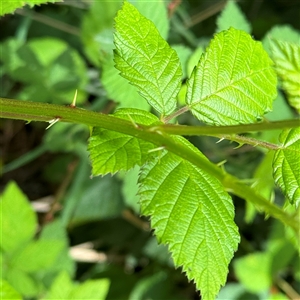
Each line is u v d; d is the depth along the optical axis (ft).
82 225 1.36
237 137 0.53
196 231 0.50
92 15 1.11
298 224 0.45
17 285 0.98
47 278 1.03
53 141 1.18
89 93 1.32
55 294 0.93
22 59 1.15
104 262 1.31
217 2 1.45
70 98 1.16
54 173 1.38
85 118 0.49
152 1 0.84
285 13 1.48
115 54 0.54
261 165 0.86
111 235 1.33
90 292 0.94
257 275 1.17
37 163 1.47
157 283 1.24
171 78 0.55
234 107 0.56
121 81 0.84
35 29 1.37
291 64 0.61
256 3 1.51
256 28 1.44
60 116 0.49
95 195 1.23
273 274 1.18
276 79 0.60
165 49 0.55
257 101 0.57
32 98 1.14
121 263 1.31
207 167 0.47
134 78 0.54
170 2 1.09
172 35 1.25
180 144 0.50
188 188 0.51
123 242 1.32
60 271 1.04
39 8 1.36
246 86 0.57
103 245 1.34
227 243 0.51
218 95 0.56
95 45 1.11
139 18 0.56
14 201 1.00
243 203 1.31
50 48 1.18
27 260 0.98
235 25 0.98
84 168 1.18
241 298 1.21
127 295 1.26
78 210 1.22
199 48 0.86
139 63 0.54
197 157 0.47
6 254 0.98
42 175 1.45
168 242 0.49
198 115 0.55
